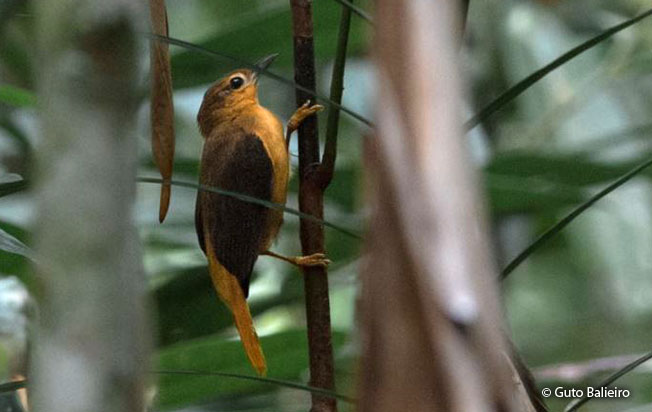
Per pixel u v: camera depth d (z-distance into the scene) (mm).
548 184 9461
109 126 2631
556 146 11305
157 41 5258
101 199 2629
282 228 10844
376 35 2686
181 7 13938
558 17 12367
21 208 9086
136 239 2697
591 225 11703
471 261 2527
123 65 2607
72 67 2594
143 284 2715
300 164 5957
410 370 2586
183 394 7660
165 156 5312
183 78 9312
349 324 10539
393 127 2619
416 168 2580
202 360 7418
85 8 2572
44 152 2643
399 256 2613
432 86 2623
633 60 12000
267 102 12750
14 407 6738
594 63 12156
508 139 12016
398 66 2645
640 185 11688
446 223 2541
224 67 9242
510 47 12180
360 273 2754
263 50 9289
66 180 2619
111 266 2639
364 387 2668
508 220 10695
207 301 8406
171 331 8367
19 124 9492
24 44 8688
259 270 9438
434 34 2650
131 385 2654
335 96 5477
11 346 6719
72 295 2619
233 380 7703
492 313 2512
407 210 2566
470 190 2572
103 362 2621
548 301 13039
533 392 5035
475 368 2490
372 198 2691
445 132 2598
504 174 10023
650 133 11102
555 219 11602
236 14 13383
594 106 12016
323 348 5809
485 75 12305
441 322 2502
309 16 5844
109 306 2635
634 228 11695
